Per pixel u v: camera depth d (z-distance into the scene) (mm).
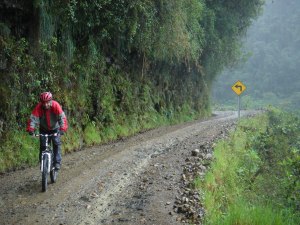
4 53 10820
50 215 7125
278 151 16969
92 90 16188
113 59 18719
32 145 11641
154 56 20938
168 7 18859
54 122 8836
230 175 11672
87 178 9688
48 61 12797
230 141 16703
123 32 17469
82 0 13719
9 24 11539
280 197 10758
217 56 33156
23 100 11656
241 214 7242
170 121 26156
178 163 11711
